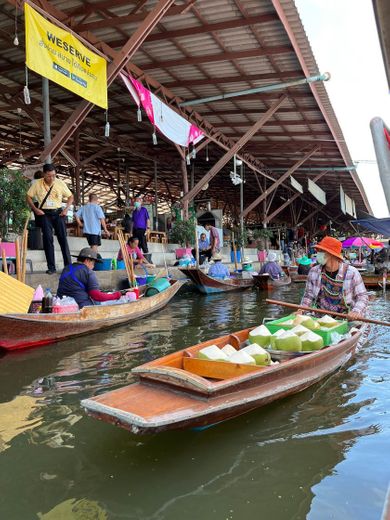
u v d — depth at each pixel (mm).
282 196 33125
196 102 13562
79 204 16953
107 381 4438
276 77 12461
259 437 3188
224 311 9438
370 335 6570
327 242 5406
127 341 6273
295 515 2328
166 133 12383
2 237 7812
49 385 4305
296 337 4133
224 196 34688
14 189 7578
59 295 6918
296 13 9391
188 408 2814
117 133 17906
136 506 2410
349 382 4359
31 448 3021
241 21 9656
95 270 10227
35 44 7125
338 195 31734
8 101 13602
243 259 20750
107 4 8898
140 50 11031
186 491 2543
